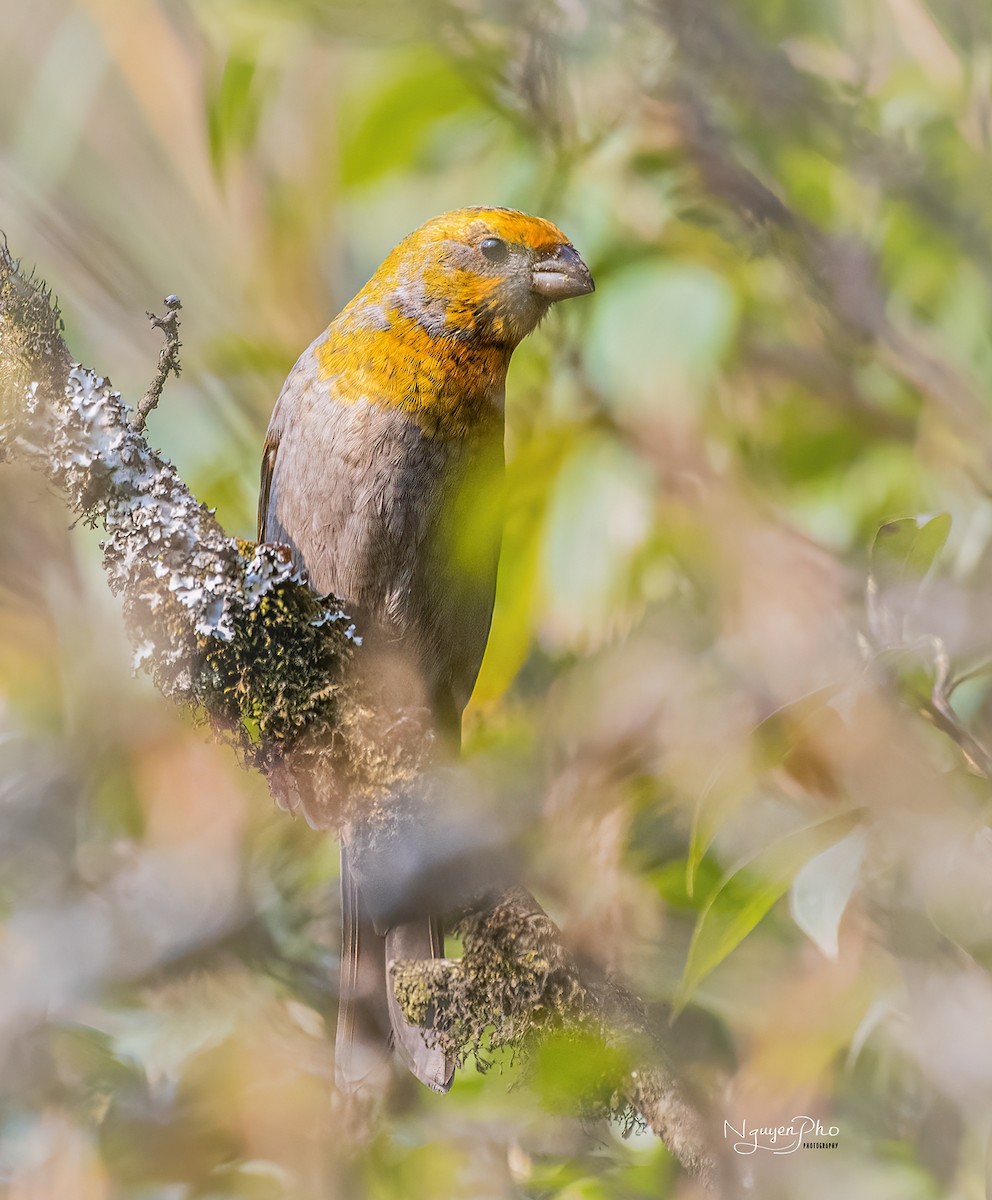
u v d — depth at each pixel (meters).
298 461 5.87
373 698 5.80
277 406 5.89
